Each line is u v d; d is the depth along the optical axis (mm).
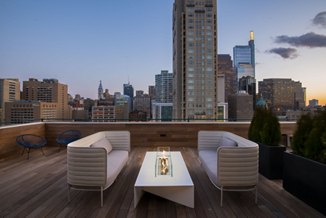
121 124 6387
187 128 6383
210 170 3035
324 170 2410
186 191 2627
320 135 2686
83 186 2730
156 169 3062
